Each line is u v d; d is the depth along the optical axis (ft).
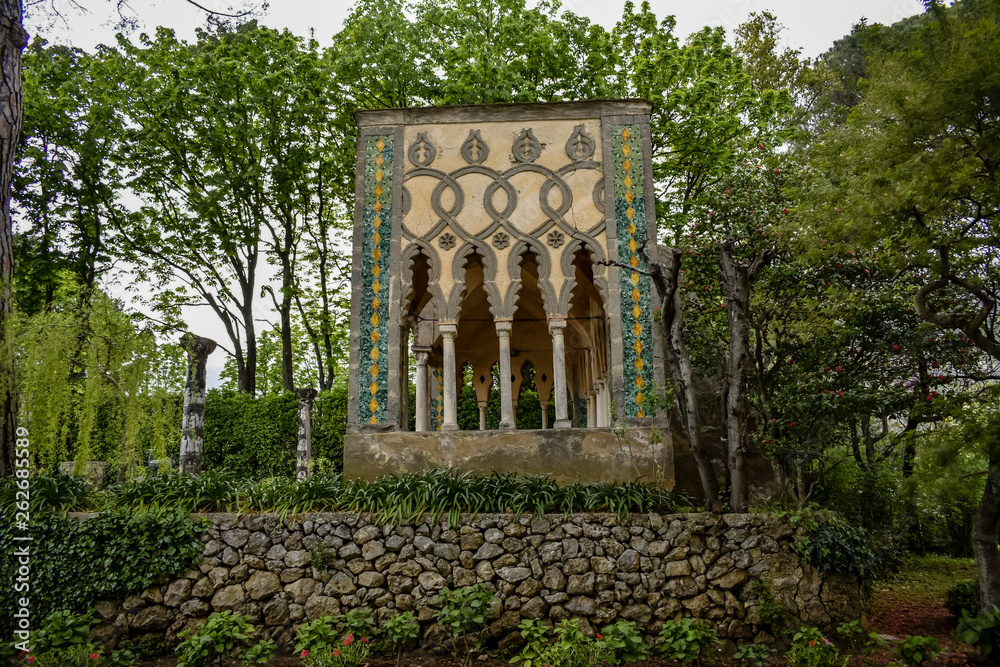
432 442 38.27
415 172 42.04
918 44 27.89
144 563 30.71
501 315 39.88
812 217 33.04
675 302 33.58
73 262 67.26
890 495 44.37
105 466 42.88
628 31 65.26
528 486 33.53
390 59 62.23
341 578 31.09
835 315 38.09
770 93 61.57
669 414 40.06
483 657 29.32
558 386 38.93
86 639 28.63
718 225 41.68
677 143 62.95
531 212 41.14
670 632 27.43
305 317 81.15
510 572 31.01
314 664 26.11
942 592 39.96
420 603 30.58
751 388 38.58
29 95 63.41
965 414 27.09
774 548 31.12
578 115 42.42
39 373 35.06
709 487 32.48
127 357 37.60
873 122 29.25
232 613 29.22
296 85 63.31
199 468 44.11
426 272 45.62
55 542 30.96
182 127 66.85
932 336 36.99
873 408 36.50
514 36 64.64
